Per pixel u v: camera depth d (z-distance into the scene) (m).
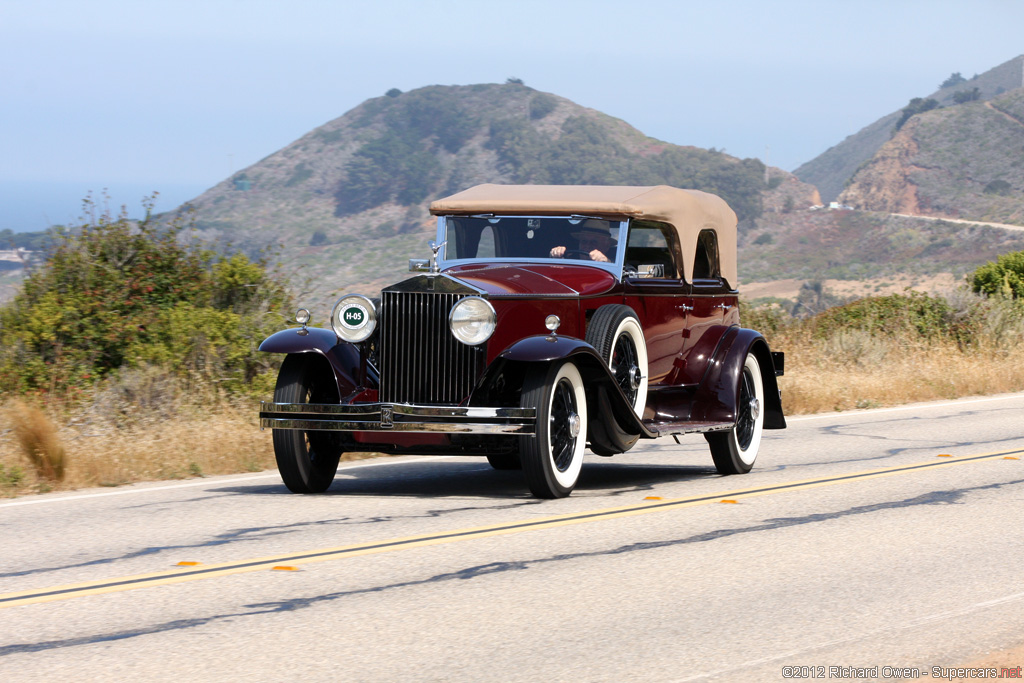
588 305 22.50
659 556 16.84
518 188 26.08
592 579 15.38
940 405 43.88
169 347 35.75
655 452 31.28
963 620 13.51
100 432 29.22
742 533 18.66
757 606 14.09
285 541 17.69
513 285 21.94
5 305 36.66
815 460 28.55
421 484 24.30
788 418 39.31
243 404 33.03
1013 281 69.94
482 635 12.70
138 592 14.54
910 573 15.94
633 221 24.27
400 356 21.42
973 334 58.66
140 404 32.34
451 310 21.05
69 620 13.23
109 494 22.61
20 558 16.55
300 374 22.08
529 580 15.29
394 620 13.26
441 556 16.67
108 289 37.03
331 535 18.16
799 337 58.72
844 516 20.30
